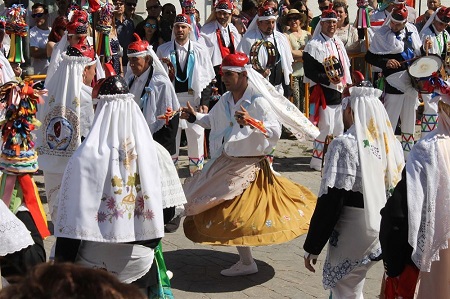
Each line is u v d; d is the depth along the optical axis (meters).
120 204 3.97
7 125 4.55
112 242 3.94
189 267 6.31
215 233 5.72
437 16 10.50
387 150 4.54
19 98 4.52
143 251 4.07
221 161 5.87
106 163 3.99
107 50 8.12
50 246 6.65
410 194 3.75
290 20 11.63
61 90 6.14
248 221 5.68
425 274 3.84
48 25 10.85
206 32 10.12
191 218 5.98
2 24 7.87
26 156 4.57
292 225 5.77
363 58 11.91
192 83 8.70
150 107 7.22
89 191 3.95
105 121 4.07
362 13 11.55
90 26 8.08
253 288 5.89
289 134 11.87
